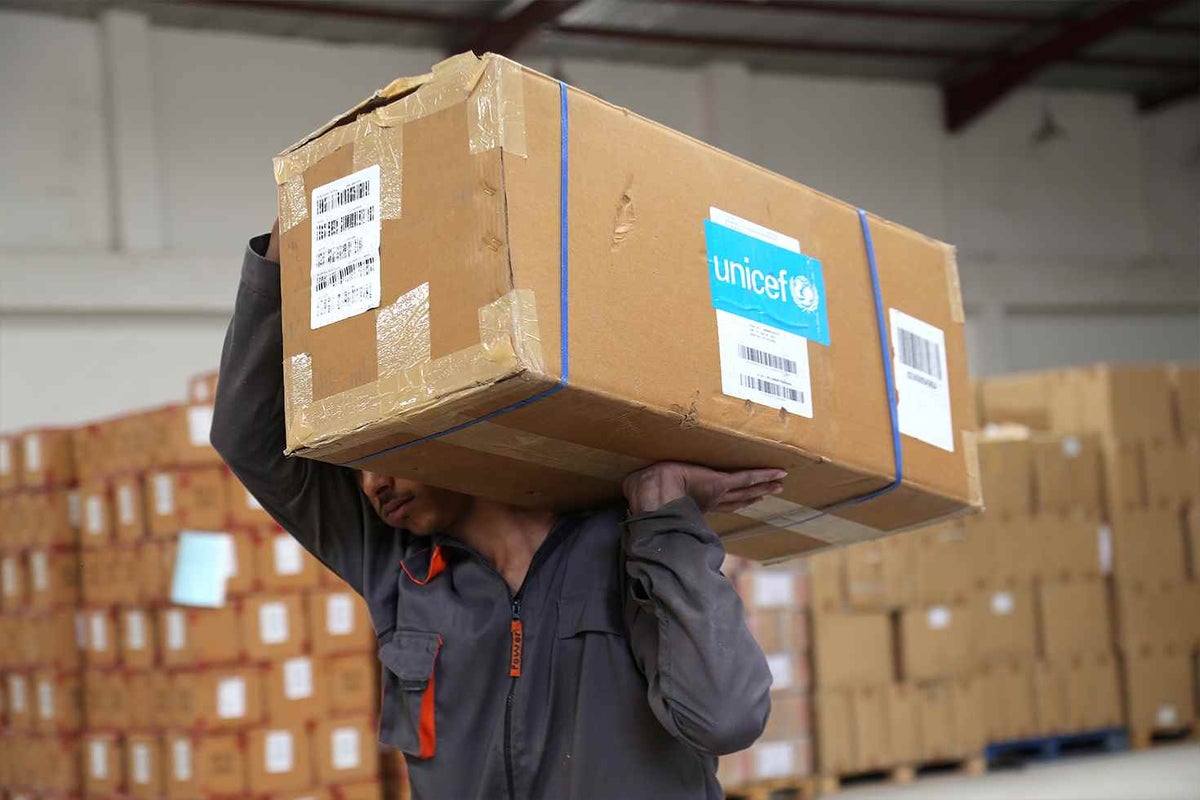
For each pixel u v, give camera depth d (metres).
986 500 6.88
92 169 7.88
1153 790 6.13
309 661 5.04
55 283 7.53
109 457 5.43
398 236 1.32
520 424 1.34
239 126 8.21
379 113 1.35
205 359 7.94
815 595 6.36
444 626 1.63
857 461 1.55
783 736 6.22
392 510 1.67
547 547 1.64
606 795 1.53
